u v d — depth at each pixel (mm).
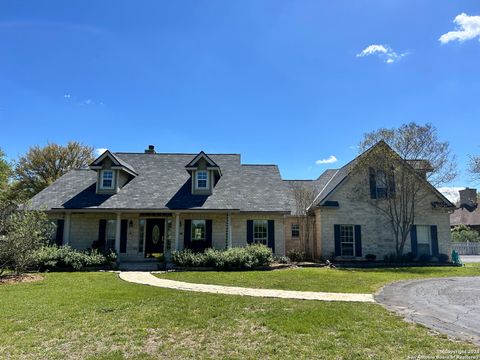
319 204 21922
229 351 5715
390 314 7918
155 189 21250
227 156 25547
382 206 22094
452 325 7012
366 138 22469
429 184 21984
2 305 8789
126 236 20484
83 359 5340
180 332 6715
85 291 10906
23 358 5383
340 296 10211
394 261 21141
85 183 21891
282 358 5379
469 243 33781
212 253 17734
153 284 12523
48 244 19078
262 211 19875
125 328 6930
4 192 34062
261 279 13641
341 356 5414
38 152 41531
